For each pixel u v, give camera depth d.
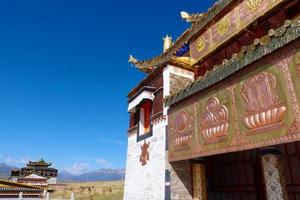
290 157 8.39
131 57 17.23
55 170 73.81
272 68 5.41
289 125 4.84
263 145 5.36
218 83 7.17
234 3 9.57
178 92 9.21
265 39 5.52
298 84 4.77
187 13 12.23
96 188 74.38
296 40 4.90
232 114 6.45
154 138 12.23
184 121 8.84
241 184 10.00
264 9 8.29
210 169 11.87
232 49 9.88
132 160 14.45
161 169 11.00
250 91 5.93
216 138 6.96
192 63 11.87
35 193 23.28
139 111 14.77
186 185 9.47
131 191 13.78
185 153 8.52
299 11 7.70
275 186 5.76
